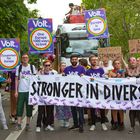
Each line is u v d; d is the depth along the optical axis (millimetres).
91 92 11828
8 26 23438
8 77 13781
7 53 13500
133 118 11422
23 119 14266
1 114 12102
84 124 12930
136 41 15406
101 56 15766
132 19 41344
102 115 11844
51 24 14828
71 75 11867
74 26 21750
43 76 11875
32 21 14805
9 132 11625
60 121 12555
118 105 11758
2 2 22625
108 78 11805
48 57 16547
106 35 16938
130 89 11758
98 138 10555
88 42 21531
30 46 14844
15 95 11930
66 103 11836
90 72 11906
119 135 10953
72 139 10469
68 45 21469
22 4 23688
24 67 11906
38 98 11828
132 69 11930
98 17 16875
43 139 10539
